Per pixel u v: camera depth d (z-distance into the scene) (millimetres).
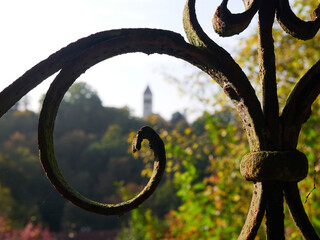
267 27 1060
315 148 4129
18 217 13172
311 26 1091
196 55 992
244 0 1113
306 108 1038
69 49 909
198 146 5746
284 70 4797
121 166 12938
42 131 897
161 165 977
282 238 1004
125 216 10578
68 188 912
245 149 4863
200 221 4820
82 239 15789
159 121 6598
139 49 963
